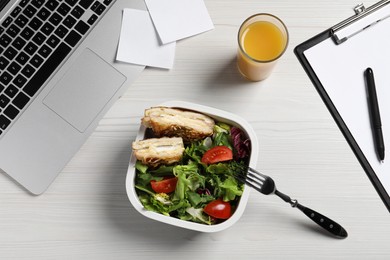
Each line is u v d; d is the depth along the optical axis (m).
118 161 0.91
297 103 0.91
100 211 0.91
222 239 0.90
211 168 0.80
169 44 0.91
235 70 0.91
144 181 0.81
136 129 0.91
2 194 0.91
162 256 0.90
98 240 0.91
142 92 0.91
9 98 0.90
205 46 0.92
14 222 0.91
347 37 0.91
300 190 0.90
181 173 0.78
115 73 0.90
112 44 0.91
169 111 0.80
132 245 0.90
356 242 0.89
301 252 0.89
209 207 0.79
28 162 0.90
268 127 0.90
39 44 0.91
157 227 0.90
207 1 0.92
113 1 0.91
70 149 0.90
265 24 0.85
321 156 0.90
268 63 0.80
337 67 0.91
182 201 0.78
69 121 0.90
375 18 0.90
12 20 0.91
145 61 0.90
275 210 0.90
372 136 0.90
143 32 0.91
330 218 0.89
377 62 0.91
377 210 0.89
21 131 0.90
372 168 0.89
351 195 0.89
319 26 0.91
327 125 0.90
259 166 0.90
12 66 0.91
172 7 0.91
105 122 0.91
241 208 0.77
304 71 0.91
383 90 0.91
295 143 0.90
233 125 0.82
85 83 0.90
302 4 0.92
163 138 0.80
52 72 0.90
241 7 0.92
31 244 0.91
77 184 0.91
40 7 0.91
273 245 0.89
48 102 0.90
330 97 0.91
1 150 0.90
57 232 0.91
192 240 0.90
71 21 0.91
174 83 0.92
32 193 0.91
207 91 0.91
